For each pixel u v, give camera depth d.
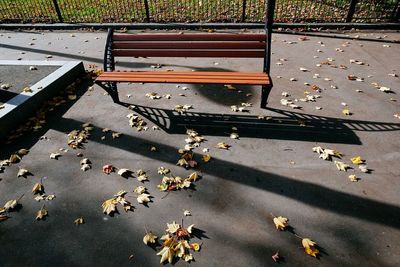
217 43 4.36
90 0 10.30
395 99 4.75
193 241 2.65
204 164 3.51
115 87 4.66
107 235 2.73
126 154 3.71
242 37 4.29
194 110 4.57
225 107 4.62
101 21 8.71
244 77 4.07
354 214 2.87
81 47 7.27
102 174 3.41
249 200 3.05
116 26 8.37
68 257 2.56
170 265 2.47
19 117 4.24
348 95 4.88
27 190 3.23
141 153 3.72
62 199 3.11
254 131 4.06
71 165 3.55
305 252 2.55
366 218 2.83
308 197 3.06
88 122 4.33
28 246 2.66
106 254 2.57
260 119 4.31
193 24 8.21
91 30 8.37
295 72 5.70
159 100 4.86
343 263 2.46
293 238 2.67
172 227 2.76
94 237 2.72
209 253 2.55
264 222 2.82
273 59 6.29
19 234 2.76
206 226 2.79
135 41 4.50
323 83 5.28
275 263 2.47
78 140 3.92
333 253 2.54
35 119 4.36
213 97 4.92
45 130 4.18
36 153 3.75
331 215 2.87
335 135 3.95
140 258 2.53
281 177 3.31
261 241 2.65
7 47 7.41
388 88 5.04
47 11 9.55
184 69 5.97
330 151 3.60
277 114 4.41
